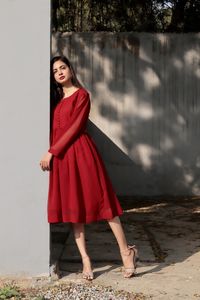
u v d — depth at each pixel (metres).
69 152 4.11
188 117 9.73
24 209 4.16
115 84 9.67
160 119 9.73
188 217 7.66
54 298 3.81
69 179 4.08
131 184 9.74
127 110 9.70
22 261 4.19
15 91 4.14
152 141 9.73
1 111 4.14
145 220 7.42
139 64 9.67
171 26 10.92
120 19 11.10
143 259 5.05
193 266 4.80
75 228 4.29
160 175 9.74
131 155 9.72
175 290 4.07
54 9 10.82
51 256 4.64
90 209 4.09
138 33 9.65
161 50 9.67
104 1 11.05
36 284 4.10
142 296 3.90
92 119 9.70
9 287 3.96
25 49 4.14
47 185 4.16
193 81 9.73
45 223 4.18
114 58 9.66
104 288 4.07
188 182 9.77
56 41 9.64
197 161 9.76
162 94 9.72
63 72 4.22
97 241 5.87
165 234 6.38
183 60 9.70
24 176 4.16
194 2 10.76
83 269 4.37
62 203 4.09
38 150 4.15
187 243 5.85
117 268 4.65
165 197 9.67
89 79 9.67
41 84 4.14
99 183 4.15
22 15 4.12
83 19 11.19
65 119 4.12
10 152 4.15
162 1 10.92
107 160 9.73
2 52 4.12
